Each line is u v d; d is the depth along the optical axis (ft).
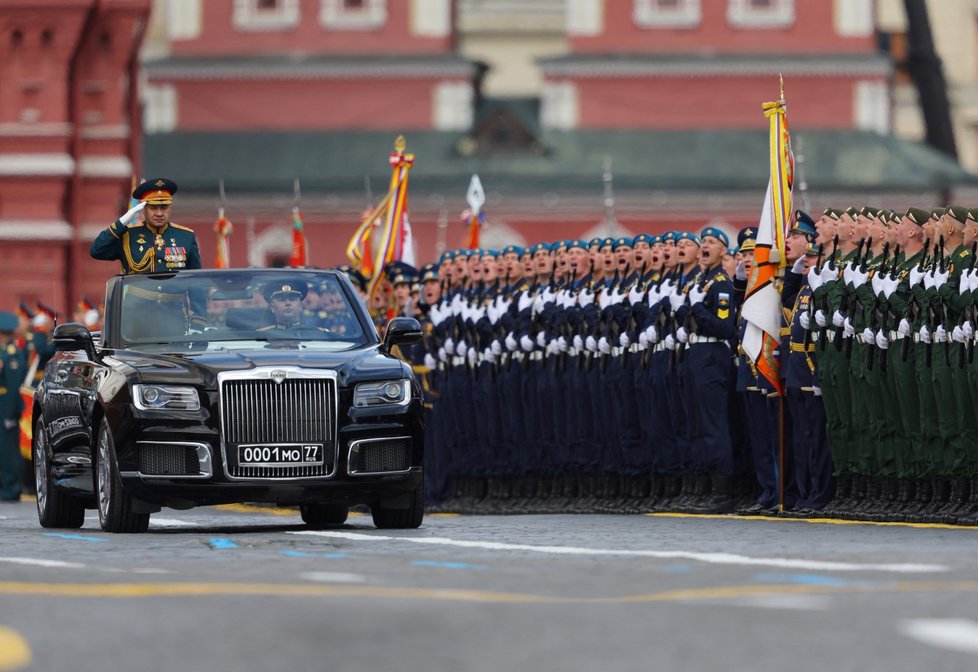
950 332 176.04
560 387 234.99
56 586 111.86
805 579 111.34
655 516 202.80
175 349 176.86
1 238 545.03
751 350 197.16
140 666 80.38
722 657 82.28
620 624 92.63
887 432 185.57
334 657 82.74
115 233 191.21
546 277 241.14
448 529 171.73
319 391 168.45
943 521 174.50
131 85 551.18
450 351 252.62
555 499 240.73
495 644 86.63
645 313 219.20
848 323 187.01
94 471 176.65
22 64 543.39
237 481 166.61
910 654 81.87
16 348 314.55
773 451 201.57
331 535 160.45
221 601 102.89
